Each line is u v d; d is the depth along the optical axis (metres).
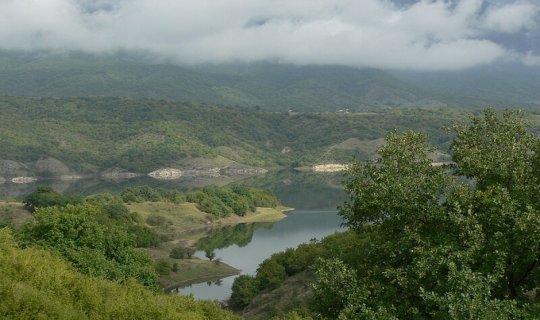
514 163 18.97
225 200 166.88
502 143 20.00
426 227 19.30
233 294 73.62
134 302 27.00
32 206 121.38
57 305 20.95
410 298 17.75
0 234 36.34
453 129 21.94
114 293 29.09
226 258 107.31
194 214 154.38
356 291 18.20
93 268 42.16
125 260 48.38
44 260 29.16
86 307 24.34
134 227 110.00
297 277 68.69
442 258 16.34
